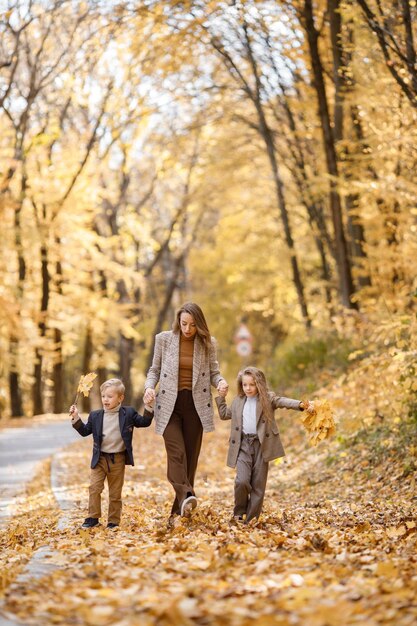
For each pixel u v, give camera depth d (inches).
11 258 1133.1
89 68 1061.8
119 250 1573.6
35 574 219.1
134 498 425.4
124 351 1592.0
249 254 1371.8
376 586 189.2
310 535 276.8
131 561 226.1
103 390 311.7
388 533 277.9
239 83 995.9
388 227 678.5
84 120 1300.4
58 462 588.7
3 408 1787.6
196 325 311.0
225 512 354.3
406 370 406.0
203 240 1691.7
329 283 1026.1
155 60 804.6
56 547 263.0
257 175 1273.4
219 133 1258.6
